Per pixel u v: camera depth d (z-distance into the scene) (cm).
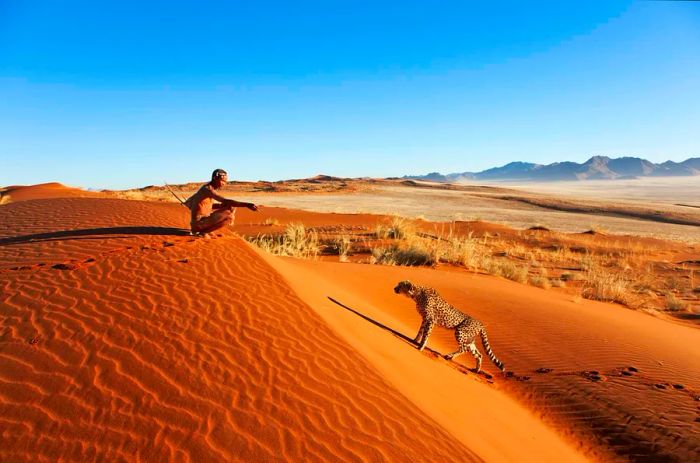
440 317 862
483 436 568
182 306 624
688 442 670
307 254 2131
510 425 659
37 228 1071
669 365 955
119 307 599
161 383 467
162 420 421
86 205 1381
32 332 527
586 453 668
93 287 652
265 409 456
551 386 852
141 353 508
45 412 413
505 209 7419
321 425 451
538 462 568
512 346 1034
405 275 1516
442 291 1362
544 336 1085
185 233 977
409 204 7550
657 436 691
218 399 458
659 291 2052
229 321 606
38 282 662
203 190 948
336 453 420
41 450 376
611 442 691
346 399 501
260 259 867
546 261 2603
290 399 478
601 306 1541
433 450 456
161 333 552
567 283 2077
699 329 1472
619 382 864
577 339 1071
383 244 2356
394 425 478
